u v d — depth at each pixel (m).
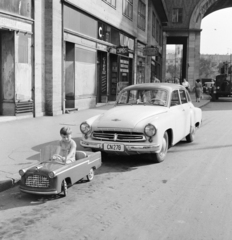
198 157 8.02
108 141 7.08
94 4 18.20
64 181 5.21
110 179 6.22
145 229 4.08
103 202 5.03
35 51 13.27
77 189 5.64
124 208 4.78
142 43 30.95
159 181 6.09
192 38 46.25
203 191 5.53
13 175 5.98
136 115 7.31
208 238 3.85
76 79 16.44
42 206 4.88
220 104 26.62
